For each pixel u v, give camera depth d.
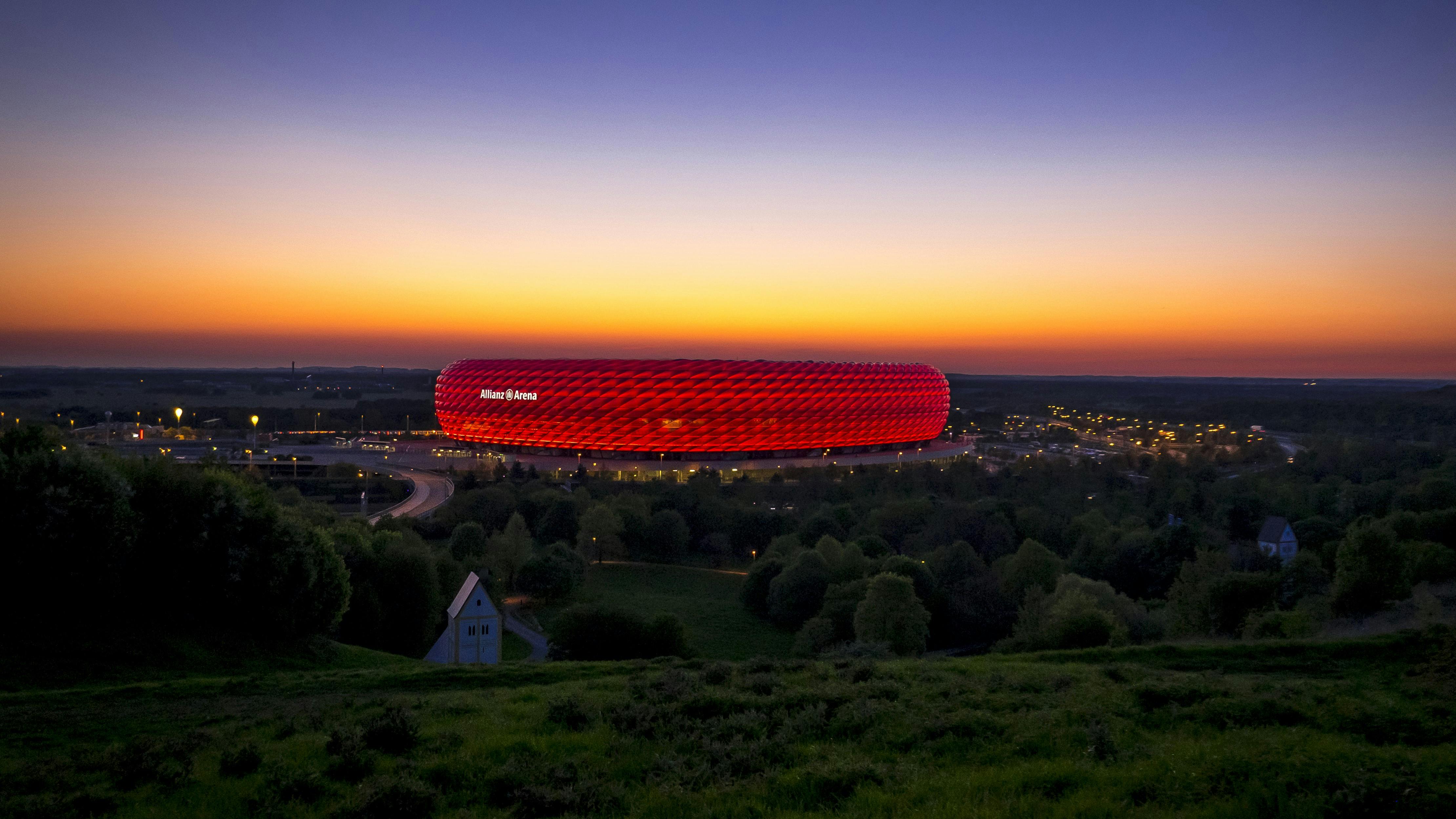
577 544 123.75
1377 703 21.84
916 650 64.94
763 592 98.56
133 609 45.16
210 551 47.62
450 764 18.56
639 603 101.56
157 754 20.23
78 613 42.44
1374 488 130.00
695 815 15.20
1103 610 59.97
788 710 22.91
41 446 47.47
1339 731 19.47
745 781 16.88
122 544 43.31
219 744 22.30
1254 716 20.83
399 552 71.62
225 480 51.41
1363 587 54.53
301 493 159.25
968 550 97.56
